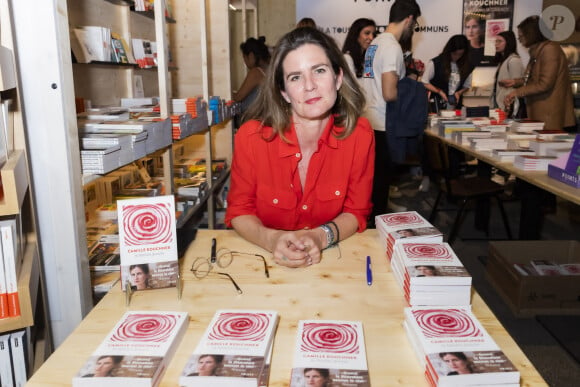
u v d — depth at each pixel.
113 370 0.85
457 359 0.85
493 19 6.56
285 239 1.41
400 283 1.25
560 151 2.97
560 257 3.14
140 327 1.00
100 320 1.09
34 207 1.58
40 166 1.55
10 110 1.47
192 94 4.38
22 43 1.47
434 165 4.16
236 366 0.85
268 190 1.72
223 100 4.04
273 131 1.64
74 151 1.57
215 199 3.93
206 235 1.66
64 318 1.67
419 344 0.92
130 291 1.19
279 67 1.54
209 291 1.23
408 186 6.01
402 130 3.74
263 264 1.41
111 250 2.07
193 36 4.30
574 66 6.41
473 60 6.64
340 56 1.59
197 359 0.87
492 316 1.08
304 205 1.74
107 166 1.65
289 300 1.18
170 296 1.21
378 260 1.43
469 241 4.10
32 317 1.37
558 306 2.82
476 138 3.62
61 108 1.52
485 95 6.62
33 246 1.57
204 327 1.06
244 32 5.53
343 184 1.71
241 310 1.07
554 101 4.52
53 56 1.49
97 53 2.66
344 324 1.02
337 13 6.71
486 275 3.31
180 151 4.32
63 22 1.51
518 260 3.12
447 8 6.61
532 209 3.36
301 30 1.51
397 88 3.67
